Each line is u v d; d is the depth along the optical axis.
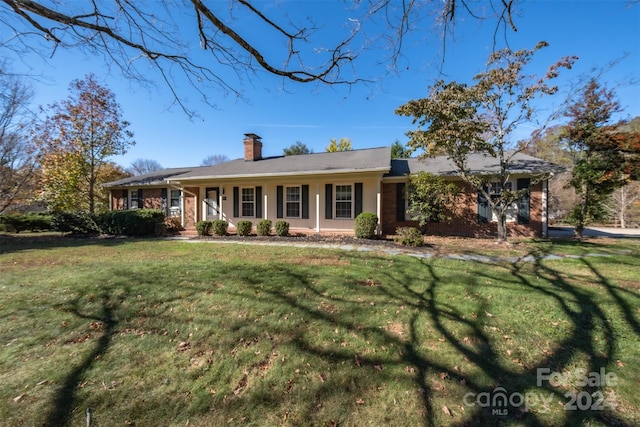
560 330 3.08
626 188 16.67
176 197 15.86
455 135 8.08
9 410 2.00
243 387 2.24
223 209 13.43
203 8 2.49
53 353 2.71
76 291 4.26
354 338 2.94
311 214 12.08
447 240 9.58
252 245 8.88
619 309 3.54
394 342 2.86
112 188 17.30
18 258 6.86
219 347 2.80
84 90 14.31
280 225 10.70
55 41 3.21
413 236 8.45
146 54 3.31
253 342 2.88
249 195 13.05
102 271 5.36
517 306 3.68
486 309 3.59
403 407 2.01
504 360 2.57
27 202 14.84
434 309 3.61
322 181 11.86
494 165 11.04
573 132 10.61
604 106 10.16
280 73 3.04
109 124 15.07
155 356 2.66
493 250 7.62
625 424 1.86
